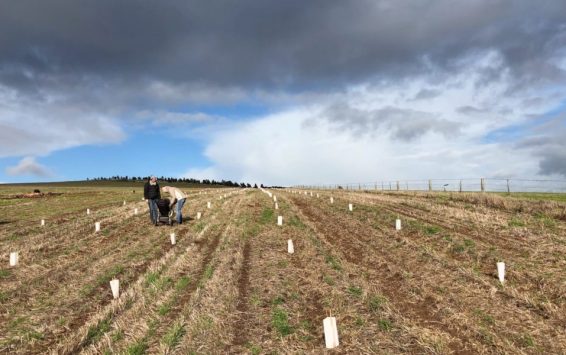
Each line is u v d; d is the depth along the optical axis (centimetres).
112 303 962
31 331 841
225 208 3078
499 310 848
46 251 1628
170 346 730
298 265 1284
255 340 752
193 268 1266
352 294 967
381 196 3691
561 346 693
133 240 1819
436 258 1263
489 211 2152
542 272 1077
